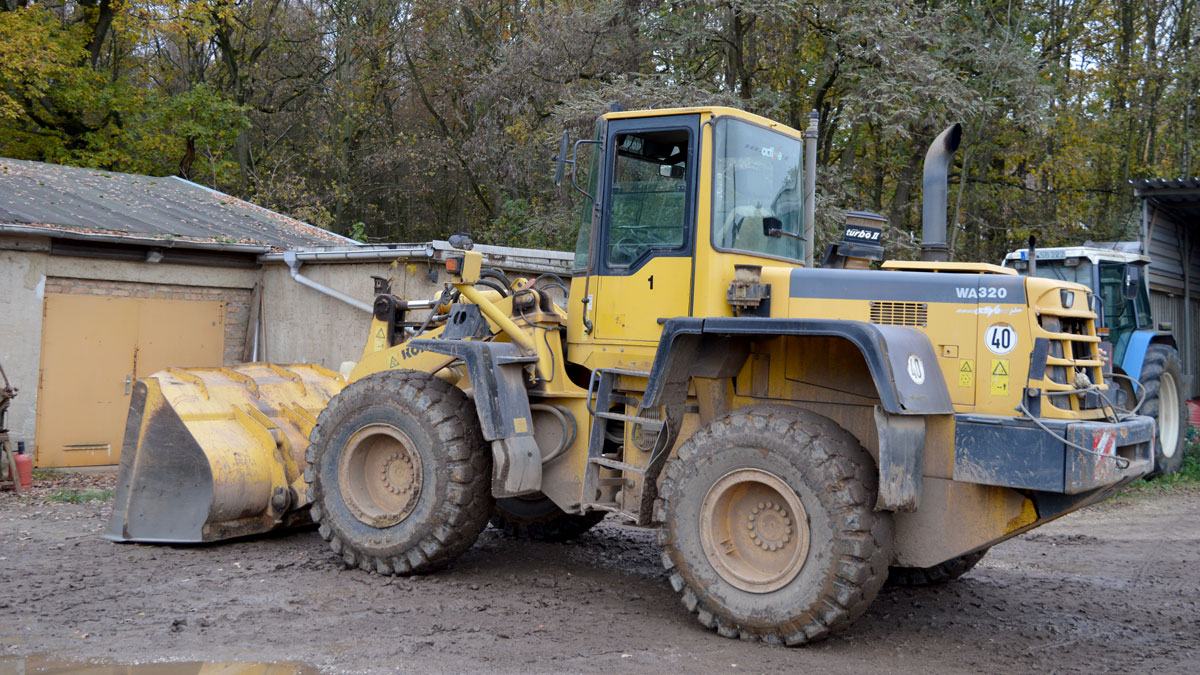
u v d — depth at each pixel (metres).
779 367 5.25
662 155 5.48
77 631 4.64
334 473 6.11
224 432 6.83
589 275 5.73
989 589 6.18
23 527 7.39
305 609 5.11
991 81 17.05
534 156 21.34
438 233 30.77
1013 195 21.36
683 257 5.31
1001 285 4.71
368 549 5.91
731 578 4.80
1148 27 22.61
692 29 16.80
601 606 5.43
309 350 12.15
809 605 4.51
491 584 5.86
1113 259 11.02
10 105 20.73
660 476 5.27
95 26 24.09
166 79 28.19
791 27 17.00
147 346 11.80
